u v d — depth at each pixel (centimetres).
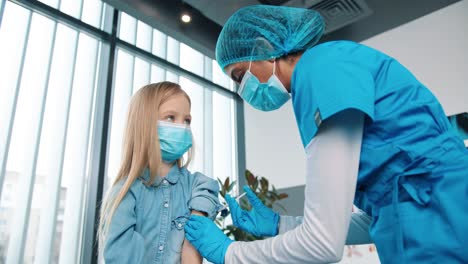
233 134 354
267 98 106
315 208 71
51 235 200
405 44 263
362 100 70
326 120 71
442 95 237
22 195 192
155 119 108
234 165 343
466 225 66
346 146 70
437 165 71
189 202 108
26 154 197
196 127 308
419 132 74
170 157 111
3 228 183
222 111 347
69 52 230
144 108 110
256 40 100
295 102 82
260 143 336
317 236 70
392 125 75
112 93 244
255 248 83
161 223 102
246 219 119
